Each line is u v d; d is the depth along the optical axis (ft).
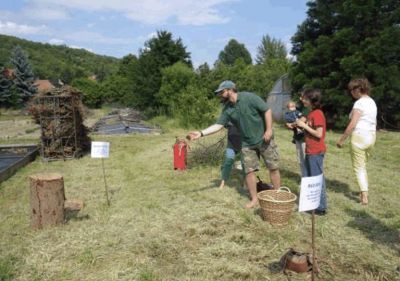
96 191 26.53
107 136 59.93
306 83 65.92
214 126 21.17
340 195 23.82
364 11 58.13
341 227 18.53
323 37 63.00
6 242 17.72
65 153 40.29
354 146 21.53
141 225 19.30
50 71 314.35
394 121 64.08
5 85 160.66
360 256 15.60
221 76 121.29
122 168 34.47
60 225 19.35
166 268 15.01
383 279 13.94
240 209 20.94
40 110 39.29
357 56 58.90
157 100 88.22
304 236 17.57
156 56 89.20
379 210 21.04
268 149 20.75
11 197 25.90
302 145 23.31
